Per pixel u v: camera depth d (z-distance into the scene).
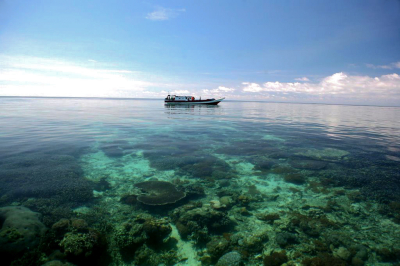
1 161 10.32
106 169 10.49
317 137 19.70
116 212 6.82
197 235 5.76
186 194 8.19
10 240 4.66
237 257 4.87
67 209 6.66
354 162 12.11
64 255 4.68
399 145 16.53
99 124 25.62
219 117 39.50
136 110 56.91
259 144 16.48
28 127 21.20
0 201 6.78
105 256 5.00
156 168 10.93
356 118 45.09
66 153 12.41
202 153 13.73
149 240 5.58
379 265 4.81
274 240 5.70
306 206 7.47
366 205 7.48
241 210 7.17
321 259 4.90
